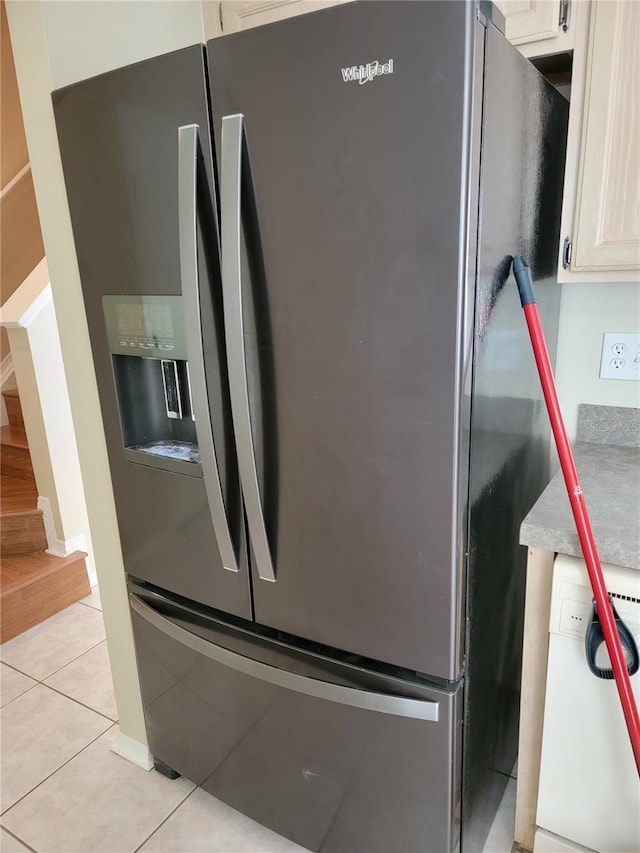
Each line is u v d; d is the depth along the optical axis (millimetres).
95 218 1311
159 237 1218
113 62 1422
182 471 1344
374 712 1190
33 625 2506
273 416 1147
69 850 1529
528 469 1469
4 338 3373
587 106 1193
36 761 1821
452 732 1140
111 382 1423
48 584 2547
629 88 1146
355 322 1015
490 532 1225
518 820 1433
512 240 1152
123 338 1357
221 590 1373
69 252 1418
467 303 942
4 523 2621
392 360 1000
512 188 1111
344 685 1227
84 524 2740
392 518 1075
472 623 1181
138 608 1563
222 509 1257
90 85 1209
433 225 915
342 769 1286
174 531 1417
